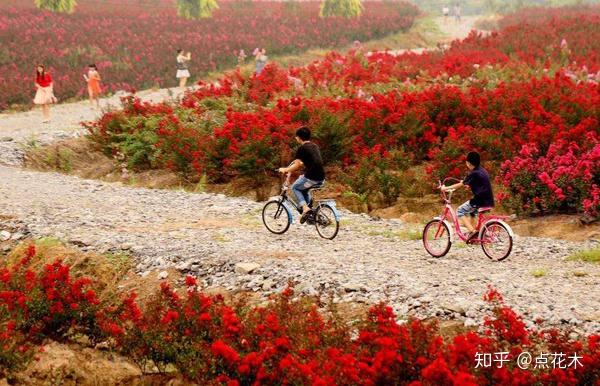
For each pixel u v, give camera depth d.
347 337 7.73
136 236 12.79
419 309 9.00
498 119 19.25
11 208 14.62
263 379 7.20
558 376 6.68
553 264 11.45
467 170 16.91
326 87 26.67
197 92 26.33
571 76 28.36
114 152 22.00
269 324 7.73
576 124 19.30
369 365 6.82
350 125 19.03
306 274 10.37
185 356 8.27
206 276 10.86
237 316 8.65
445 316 8.77
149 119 21.62
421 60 33.56
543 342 7.90
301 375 6.85
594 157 14.95
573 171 14.79
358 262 11.27
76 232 13.03
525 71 29.09
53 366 9.00
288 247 12.32
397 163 17.69
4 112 31.34
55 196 16.42
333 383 6.44
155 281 10.93
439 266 11.20
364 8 67.50
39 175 19.31
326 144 18.34
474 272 10.80
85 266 11.62
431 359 6.88
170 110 22.72
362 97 25.06
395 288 9.67
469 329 8.42
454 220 11.82
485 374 6.75
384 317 7.50
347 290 9.74
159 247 12.01
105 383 8.77
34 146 22.83
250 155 17.84
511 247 11.41
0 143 23.03
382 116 19.88
